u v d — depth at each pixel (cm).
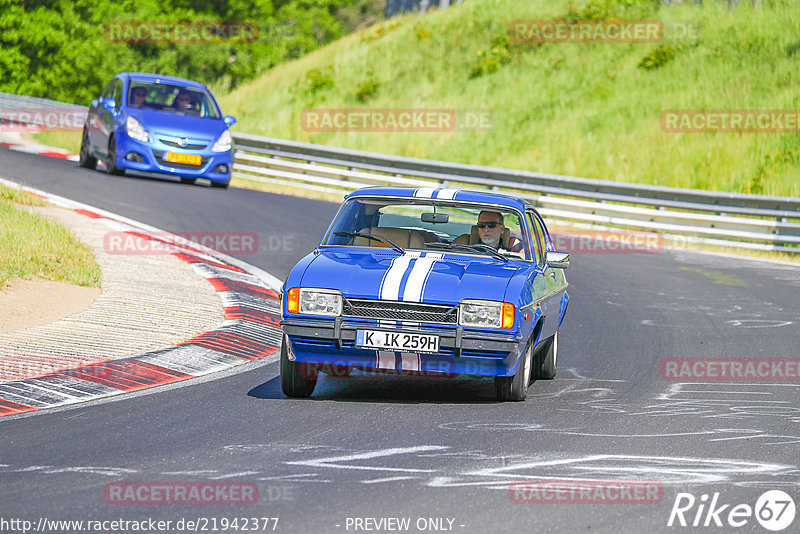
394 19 16238
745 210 7694
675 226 7806
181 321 3722
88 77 18362
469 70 13062
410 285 2717
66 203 6075
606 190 8250
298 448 2244
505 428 2506
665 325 4419
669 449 2339
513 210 3166
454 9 14812
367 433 2406
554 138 11200
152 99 7719
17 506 1788
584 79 12275
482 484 1992
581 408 2797
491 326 2681
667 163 10294
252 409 2647
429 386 3073
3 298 3703
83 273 4231
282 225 6400
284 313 2752
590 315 4597
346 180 8919
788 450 2369
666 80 11812
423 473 2061
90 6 18462
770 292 5528
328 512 1791
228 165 7312
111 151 7219
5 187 5878
